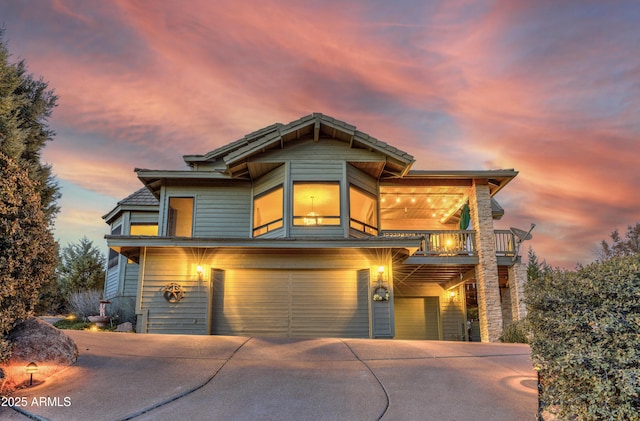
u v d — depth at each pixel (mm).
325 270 12367
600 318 4070
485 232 14859
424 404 5215
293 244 11742
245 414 4863
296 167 13602
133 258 13211
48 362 5984
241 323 11992
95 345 7660
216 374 6273
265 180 14312
